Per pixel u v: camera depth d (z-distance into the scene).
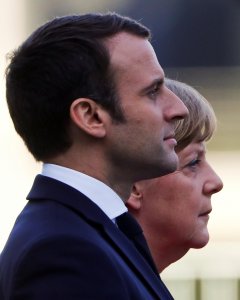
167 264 8.47
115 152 6.38
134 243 6.82
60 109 6.31
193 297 16.94
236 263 17.09
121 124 6.36
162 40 18.55
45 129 6.36
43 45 6.40
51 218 6.15
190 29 18.61
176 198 8.24
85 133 6.32
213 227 17.75
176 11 18.47
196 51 18.69
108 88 6.33
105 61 6.34
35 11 17.83
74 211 6.25
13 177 17.42
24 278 5.80
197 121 8.26
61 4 18.00
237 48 18.64
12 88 6.46
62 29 6.43
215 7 18.59
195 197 8.31
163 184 8.21
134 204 8.17
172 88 8.32
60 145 6.37
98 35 6.40
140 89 6.38
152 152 6.41
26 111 6.39
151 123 6.39
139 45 6.47
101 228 6.27
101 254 5.93
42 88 6.33
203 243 8.45
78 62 6.32
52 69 6.33
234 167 18.34
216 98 18.66
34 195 6.40
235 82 18.69
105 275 5.87
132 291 6.09
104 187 6.42
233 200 18.00
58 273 5.78
